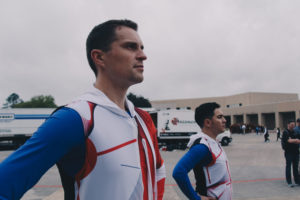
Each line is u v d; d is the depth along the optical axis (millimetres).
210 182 1892
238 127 44062
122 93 1016
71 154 799
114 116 875
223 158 1956
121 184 806
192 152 1862
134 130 910
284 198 5367
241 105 58438
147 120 1089
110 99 974
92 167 798
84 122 795
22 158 689
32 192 6176
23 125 20578
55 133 740
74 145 777
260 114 49344
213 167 1907
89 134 797
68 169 824
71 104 840
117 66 946
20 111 20578
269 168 9273
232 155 13391
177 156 13648
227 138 19125
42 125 772
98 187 795
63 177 844
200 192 1912
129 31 976
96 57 976
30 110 20828
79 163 805
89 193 797
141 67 986
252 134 39688
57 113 795
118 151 826
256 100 57219
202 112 2154
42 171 718
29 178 688
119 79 965
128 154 850
